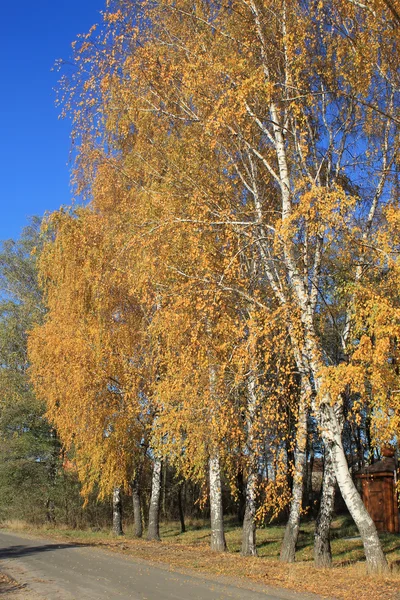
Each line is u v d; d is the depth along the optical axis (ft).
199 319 39.27
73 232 55.31
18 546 63.82
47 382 66.69
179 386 42.88
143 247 41.55
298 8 39.52
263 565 46.03
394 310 28.78
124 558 50.55
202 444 48.93
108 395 60.80
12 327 106.93
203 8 42.01
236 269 39.17
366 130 42.22
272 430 41.70
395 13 31.94
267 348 38.19
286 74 38.73
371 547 38.17
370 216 41.39
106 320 55.98
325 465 45.55
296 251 40.50
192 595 31.55
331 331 44.70
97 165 52.08
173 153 44.55
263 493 55.98
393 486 70.44
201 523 109.81
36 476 103.45
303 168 41.91
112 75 44.60
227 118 38.19
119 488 78.95
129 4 43.91
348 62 39.34
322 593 32.17
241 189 46.14
